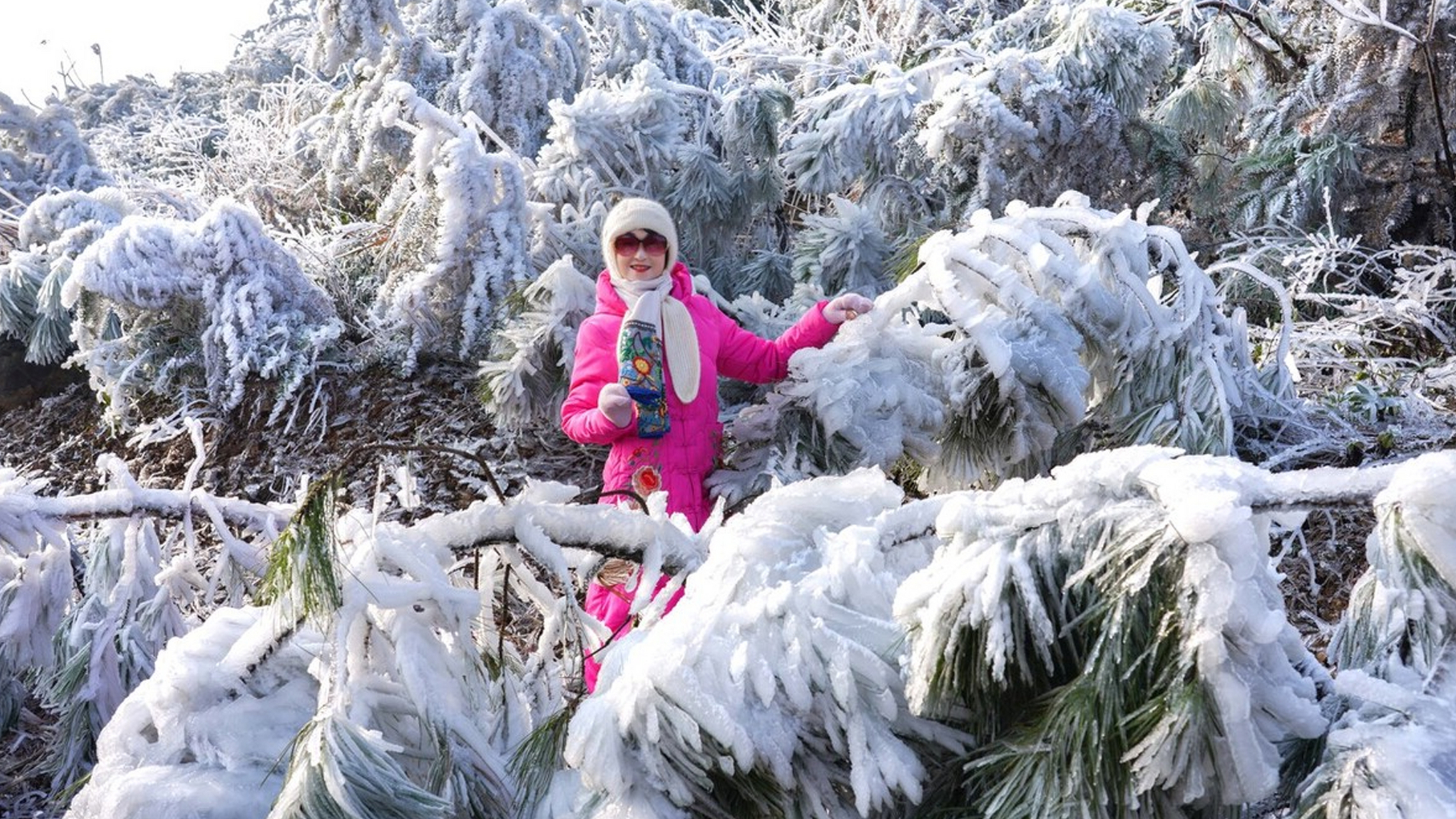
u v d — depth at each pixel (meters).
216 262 5.34
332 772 1.74
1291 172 5.43
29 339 6.17
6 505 2.78
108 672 2.82
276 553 1.92
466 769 1.94
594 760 1.71
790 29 7.95
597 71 6.49
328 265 5.94
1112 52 4.48
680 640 1.74
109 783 1.93
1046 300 3.24
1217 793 1.62
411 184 5.52
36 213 6.43
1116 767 1.55
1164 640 1.53
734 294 5.08
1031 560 1.65
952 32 6.61
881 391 3.23
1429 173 5.15
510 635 3.00
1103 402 3.45
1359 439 3.74
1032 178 4.53
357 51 6.01
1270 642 1.53
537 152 5.97
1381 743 1.50
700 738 1.66
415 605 2.07
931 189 4.77
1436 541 1.56
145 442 5.35
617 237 3.19
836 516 2.05
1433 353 4.64
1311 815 1.50
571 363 4.18
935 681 1.63
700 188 4.95
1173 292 3.93
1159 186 4.80
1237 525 1.49
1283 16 5.92
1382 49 5.10
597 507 2.26
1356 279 4.97
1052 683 1.68
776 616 1.77
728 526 2.01
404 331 5.19
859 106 4.64
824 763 1.75
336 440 5.04
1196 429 3.36
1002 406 3.13
